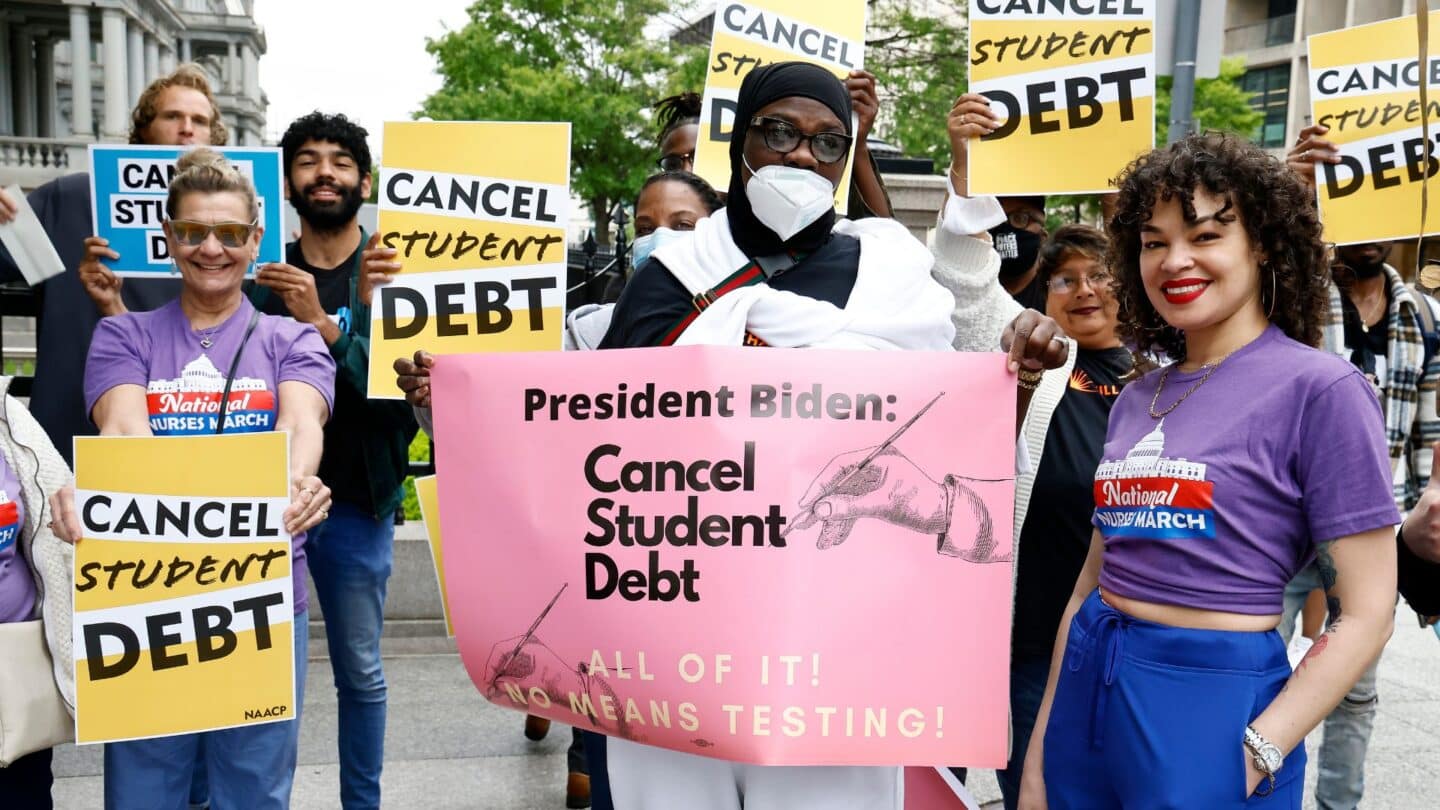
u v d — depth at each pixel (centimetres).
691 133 459
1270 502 196
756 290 225
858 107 351
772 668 208
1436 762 464
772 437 212
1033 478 303
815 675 208
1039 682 310
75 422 395
